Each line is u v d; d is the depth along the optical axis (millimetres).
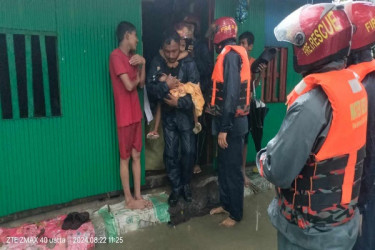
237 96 2893
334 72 1445
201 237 3117
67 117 3107
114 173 3486
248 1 3904
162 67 3441
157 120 3643
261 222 3422
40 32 2865
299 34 1466
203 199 3732
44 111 3012
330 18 1408
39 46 2896
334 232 1507
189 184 3648
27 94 2889
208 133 4285
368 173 1844
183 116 3424
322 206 1488
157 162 4043
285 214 1639
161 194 3746
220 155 3184
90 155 3303
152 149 4012
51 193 3131
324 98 1414
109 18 3186
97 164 3363
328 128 1406
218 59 3021
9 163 2865
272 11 4430
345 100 1383
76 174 3250
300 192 1533
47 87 2986
